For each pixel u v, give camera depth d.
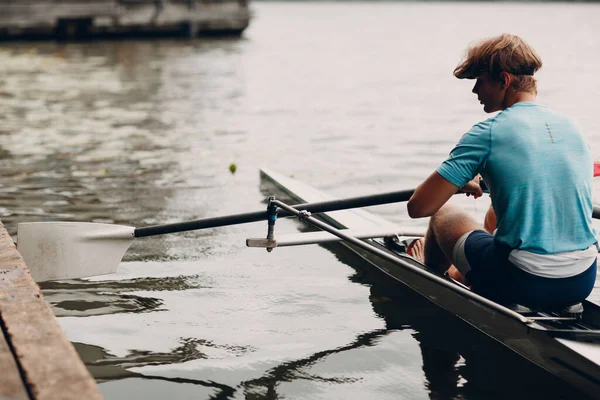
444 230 3.36
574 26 30.64
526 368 3.09
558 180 2.88
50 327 2.75
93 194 5.84
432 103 10.98
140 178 6.39
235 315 3.68
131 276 4.21
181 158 7.21
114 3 21.83
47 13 21.22
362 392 2.92
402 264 3.18
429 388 2.95
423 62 17.39
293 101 11.27
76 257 4.09
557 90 11.72
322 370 3.10
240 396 2.89
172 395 2.88
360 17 45.12
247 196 5.85
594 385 2.76
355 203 3.75
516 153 2.89
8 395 2.27
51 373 2.39
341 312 3.71
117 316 3.64
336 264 4.41
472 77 3.12
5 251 3.62
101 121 9.24
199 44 21.69
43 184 6.13
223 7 23.52
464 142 2.99
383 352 3.27
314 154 7.50
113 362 3.15
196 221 3.91
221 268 4.34
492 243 3.10
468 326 3.49
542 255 2.89
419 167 6.91
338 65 16.84
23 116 9.54
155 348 3.29
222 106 10.70
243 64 16.77
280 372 3.08
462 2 75.88
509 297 3.05
